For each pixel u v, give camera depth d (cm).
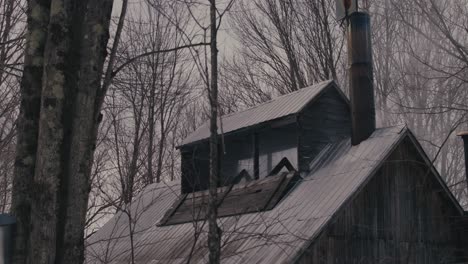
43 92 622
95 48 643
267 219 1233
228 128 1511
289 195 1304
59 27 633
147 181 2052
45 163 605
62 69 625
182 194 1677
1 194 1597
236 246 1188
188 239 1374
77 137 619
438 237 1342
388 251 1244
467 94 1819
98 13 651
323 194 1227
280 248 1101
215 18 750
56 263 597
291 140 1389
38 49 654
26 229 615
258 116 1486
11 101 1321
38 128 639
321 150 1409
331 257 1145
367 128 1369
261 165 1460
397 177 1306
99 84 646
